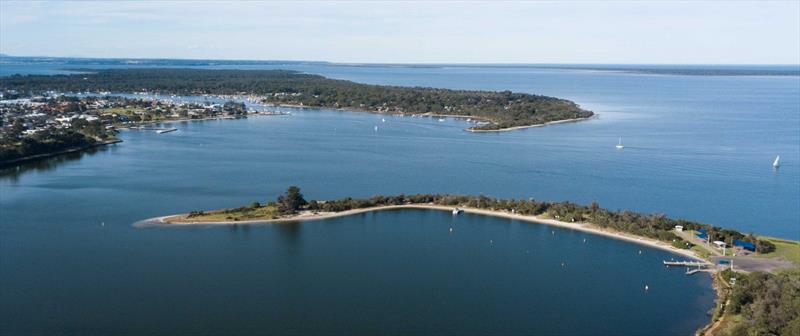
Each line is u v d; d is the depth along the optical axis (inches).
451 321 4901.6
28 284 5472.4
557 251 6476.4
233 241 6663.4
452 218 7578.7
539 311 5093.5
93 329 4692.4
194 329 4704.7
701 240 6555.1
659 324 4869.6
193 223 7209.6
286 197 7716.5
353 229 7135.8
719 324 4749.0
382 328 4768.7
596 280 5733.3
